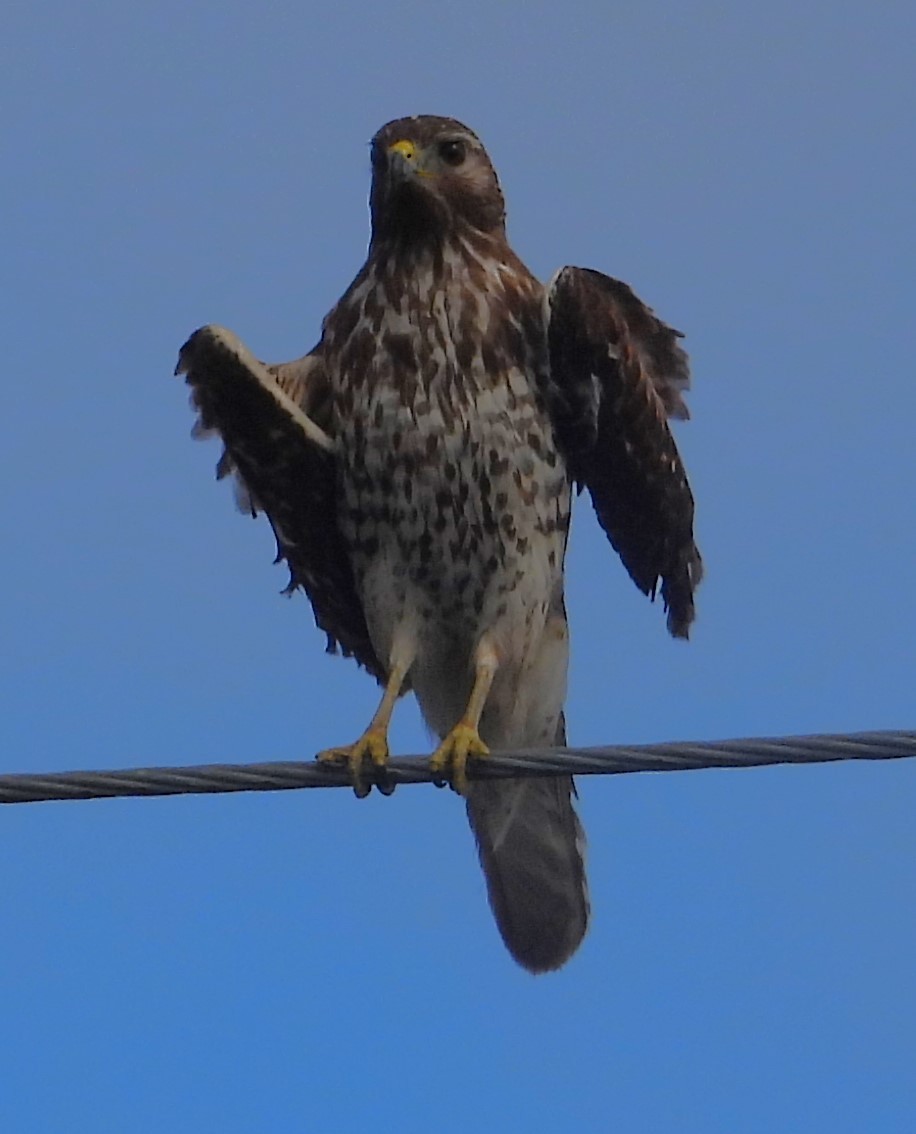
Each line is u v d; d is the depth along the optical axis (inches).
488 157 496.1
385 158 486.9
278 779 381.1
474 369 467.2
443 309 470.0
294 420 478.3
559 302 472.1
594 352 475.2
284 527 499.5
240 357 472.7
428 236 477.7
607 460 494.6
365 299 481.4
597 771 380.5
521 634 479.5
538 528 475.5
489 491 469.1
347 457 477.1
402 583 481.1
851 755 366.3
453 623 484.4
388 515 475.8
